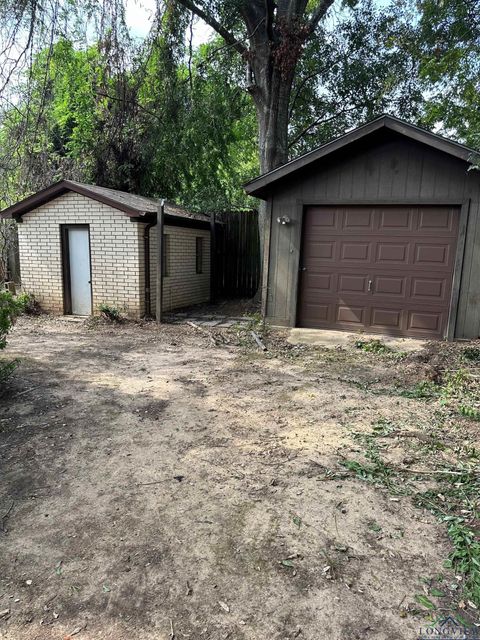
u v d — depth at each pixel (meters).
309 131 14.75
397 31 11.97
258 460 3.15
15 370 5.35
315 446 3.37
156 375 5.29
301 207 7.75
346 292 7.73
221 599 1.91
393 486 2.80
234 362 5.96
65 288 9.50
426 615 1.81
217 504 2.60
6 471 2.99
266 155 10.76
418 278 7.25
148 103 12.72
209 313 10.05
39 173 12.40
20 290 10.85
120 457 3.19
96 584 1.99
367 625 1.77
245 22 10.73
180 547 2.23
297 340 7.20
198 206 12.36
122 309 9.04
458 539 2.27
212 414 4.04
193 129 11.86
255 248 12.05
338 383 5.03
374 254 7.48
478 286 6.86
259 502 2.62
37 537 2.31
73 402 4.31
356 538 2.30
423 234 7.14
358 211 7.50
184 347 6.86
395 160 7.08
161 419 3.91
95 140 13.64
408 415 4.02
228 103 12.59
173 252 10.12
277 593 1.94
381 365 5.81
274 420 3.90
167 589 1.96
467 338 7.00
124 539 2.29
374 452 3.26
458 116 10.55
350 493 2.72
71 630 1.76
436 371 5.37
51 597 1.92
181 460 3.15
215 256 11.98
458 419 3.92
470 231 6.80
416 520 2.45
